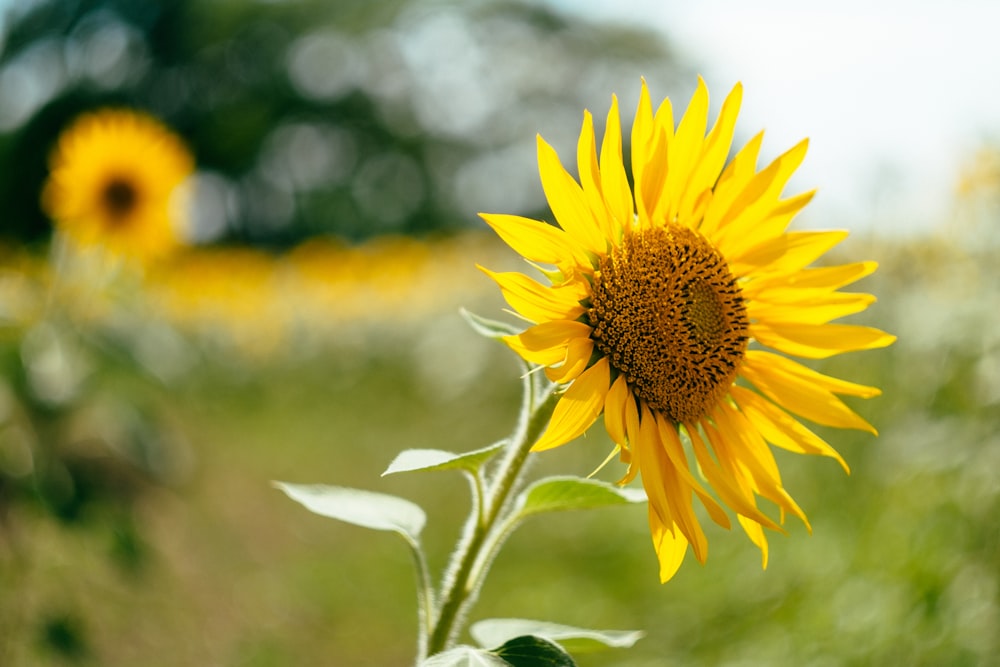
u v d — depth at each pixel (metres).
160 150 6.11
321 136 37.78
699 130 2.35
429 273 16.91
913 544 4.45
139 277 5.64
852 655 4.27
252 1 35.38
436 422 11.02
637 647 5.29
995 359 4.69
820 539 5.17
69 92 33.25
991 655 3.92
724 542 5.62
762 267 2.42
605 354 2.23
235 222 36.28
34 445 4.66
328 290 15.12
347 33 37.28
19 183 32.09
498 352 11.53
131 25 34.59
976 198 5.58
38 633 4.38
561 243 2.18
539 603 5.92
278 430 10.66
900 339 5.55
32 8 34.00
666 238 2.31
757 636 4.88
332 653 6.05
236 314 13.58
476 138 40.12
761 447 2.39
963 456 4.48
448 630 2.12
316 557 7.45
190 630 5.85
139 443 5.11
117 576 5.99
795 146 2.40
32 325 5.02
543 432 2.16
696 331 2.29
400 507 2.21
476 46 40.25
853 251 6.44
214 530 7.36
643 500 2.17
